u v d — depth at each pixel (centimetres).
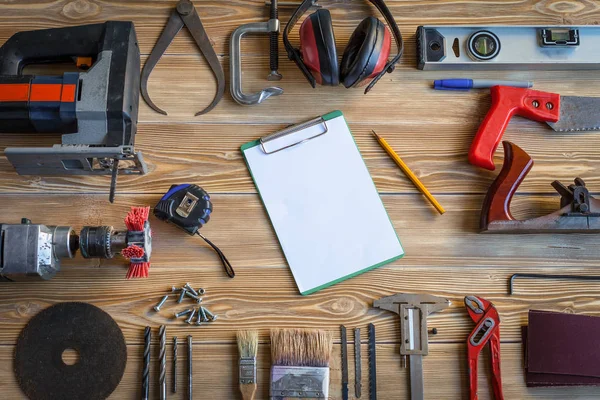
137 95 147
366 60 138
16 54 144
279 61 154
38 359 138
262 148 149
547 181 153
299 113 153
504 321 145
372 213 148
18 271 130
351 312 144
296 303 144
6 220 145
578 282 148
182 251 145
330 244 146
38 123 140
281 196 148
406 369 142
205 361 140
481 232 147
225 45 155
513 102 150
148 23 155
